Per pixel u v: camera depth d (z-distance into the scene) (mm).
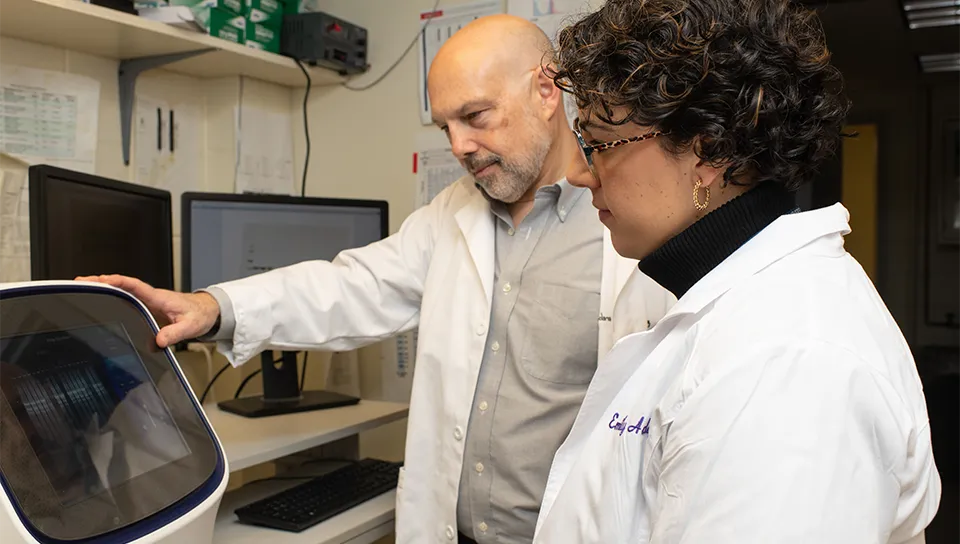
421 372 1423
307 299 1431
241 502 1600
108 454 828
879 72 2246
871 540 575
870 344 640
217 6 1840
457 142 1323
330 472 1726
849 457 583
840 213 769
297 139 2375
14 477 705
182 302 1246
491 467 1300
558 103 1352
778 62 693
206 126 2207
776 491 580
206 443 992
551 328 1283
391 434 2197
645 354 845
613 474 765
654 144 727
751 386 620
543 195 1353
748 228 740
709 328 701
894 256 2297
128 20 1606
